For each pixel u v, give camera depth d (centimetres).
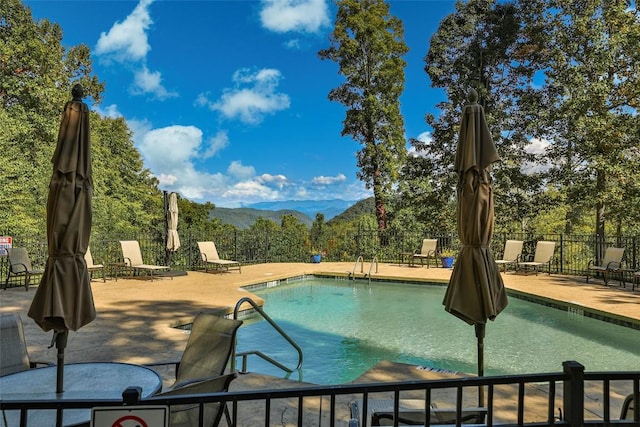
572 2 1307
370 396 360
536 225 1966
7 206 1374
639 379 173
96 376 253
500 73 1762
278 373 483
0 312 673
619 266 961
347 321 739
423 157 1902
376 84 1981
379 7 1944
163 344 504
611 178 1220
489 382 169
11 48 1545
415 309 842
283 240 1591
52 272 246
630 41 1132
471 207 317
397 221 1986
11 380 249
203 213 3144
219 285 962
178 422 210
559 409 297
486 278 311
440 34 1780
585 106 1201
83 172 260
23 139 1541
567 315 766
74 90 266
